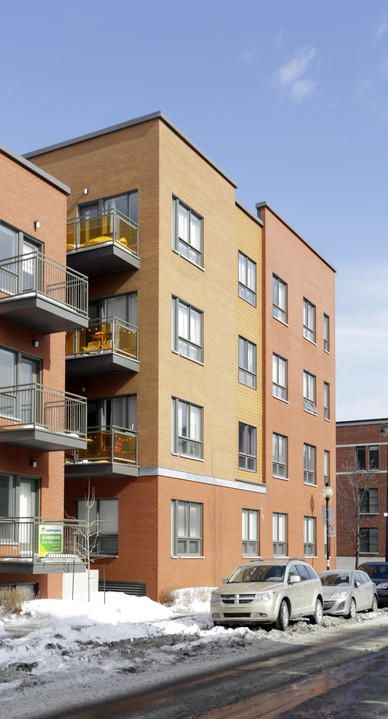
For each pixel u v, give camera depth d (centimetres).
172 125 2819
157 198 2720
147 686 1091
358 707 962
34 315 2192
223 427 3089
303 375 4038
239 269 3400
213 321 3061
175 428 2742
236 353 3297
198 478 2858
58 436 2155
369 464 6078
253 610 1783
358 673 1223
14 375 2238
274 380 3669
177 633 1688
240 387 3319
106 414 2739
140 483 2619
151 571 2552
